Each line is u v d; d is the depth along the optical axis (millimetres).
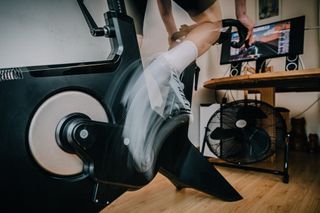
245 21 1090
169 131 754
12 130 443
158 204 972
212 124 1526
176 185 1114
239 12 1104
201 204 966
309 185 1190
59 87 510
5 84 438
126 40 653
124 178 585
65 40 1074
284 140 1297
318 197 1017
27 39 939
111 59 614
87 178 543
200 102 2115
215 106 1784
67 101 523
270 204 947
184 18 1225
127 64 646
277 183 1228
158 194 1090
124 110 625
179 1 1161
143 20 1311
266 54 1581
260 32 1641
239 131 1267
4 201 427
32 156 468
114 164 562
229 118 1331
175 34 1070
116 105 610
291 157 1938
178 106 799
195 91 2027
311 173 1425
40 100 481
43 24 993
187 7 1134
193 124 1988
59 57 1051
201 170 911
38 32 975
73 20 1104
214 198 1029
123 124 612
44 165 484
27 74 466
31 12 952
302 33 1459
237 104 1316
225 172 1444
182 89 839
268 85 1442
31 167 467
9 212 433
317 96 2303
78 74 543
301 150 2217
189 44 863
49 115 494
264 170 1335
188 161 875
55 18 1035
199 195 1071
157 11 1485
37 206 468
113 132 563
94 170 524
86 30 1158
